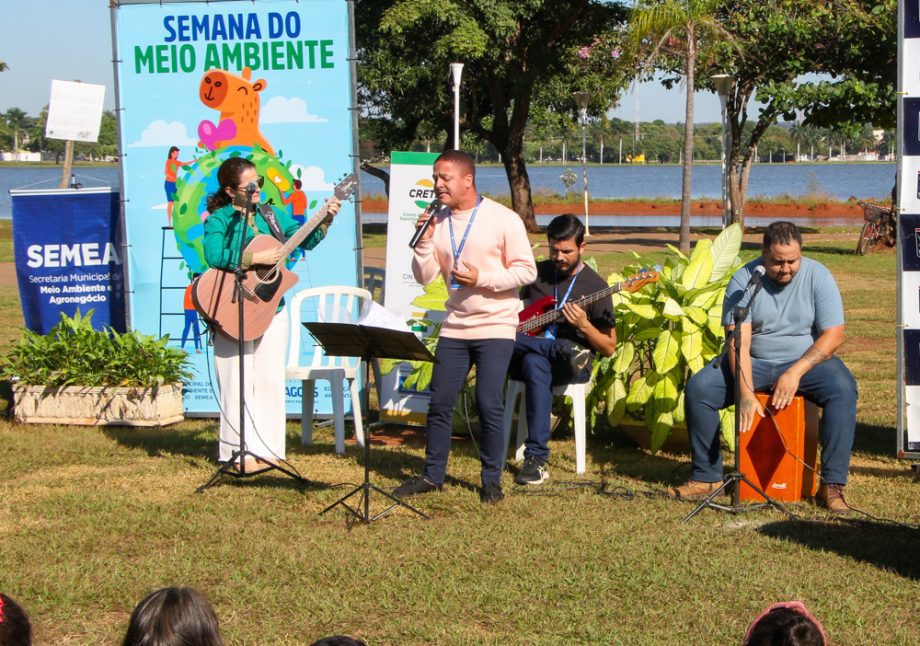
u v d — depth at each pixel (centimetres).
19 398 834
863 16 2303
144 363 827
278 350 682
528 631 434
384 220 3981
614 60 2898
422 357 560
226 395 679
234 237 649
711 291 719
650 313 712
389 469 694
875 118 2423
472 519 580
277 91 823
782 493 615
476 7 2691
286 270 669
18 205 911
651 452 730
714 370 624
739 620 445
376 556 518
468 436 799
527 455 662
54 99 979
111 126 10031
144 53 834
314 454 735
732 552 525
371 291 891
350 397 824
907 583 487
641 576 491
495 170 10650
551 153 13450
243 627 437
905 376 646
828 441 605
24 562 512
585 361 659
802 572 497
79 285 914
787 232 608
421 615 451
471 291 613
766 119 2934
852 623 442
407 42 2769
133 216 850
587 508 603
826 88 2334
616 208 4728
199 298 650
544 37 3025
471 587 479
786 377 600
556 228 678
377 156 3359
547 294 690
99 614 454
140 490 635
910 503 617
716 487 626
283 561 511
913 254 637
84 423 823
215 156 835
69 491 630
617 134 11875
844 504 600
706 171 10256
